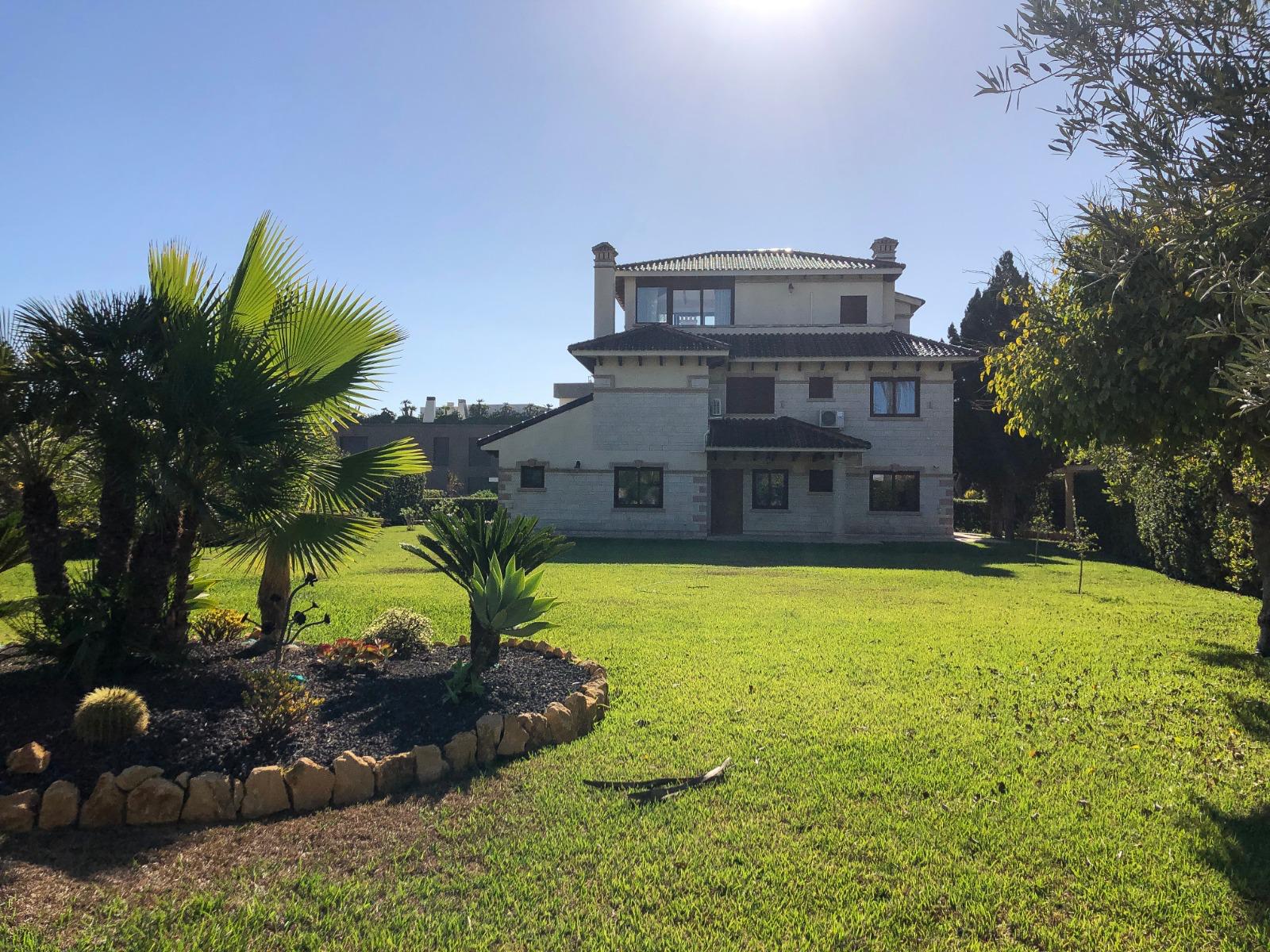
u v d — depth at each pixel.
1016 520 36.31
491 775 5.73
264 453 6.38
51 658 6.46
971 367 33.94
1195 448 9.15
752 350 30.39
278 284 7.51
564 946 3.75
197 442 6.24
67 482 6.89
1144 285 5.89
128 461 6.20
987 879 4.33
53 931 3.75
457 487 49.62
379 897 4.14
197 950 3.64
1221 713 7.35
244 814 5.04
